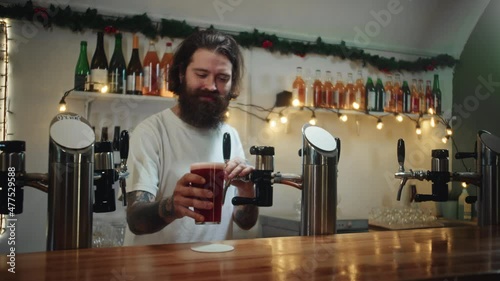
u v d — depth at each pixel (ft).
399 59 13.15
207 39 5.49
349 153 12.35
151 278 2.36
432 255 3.06
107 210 3.56
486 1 12.39
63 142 3.18
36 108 9.04
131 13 9.75
